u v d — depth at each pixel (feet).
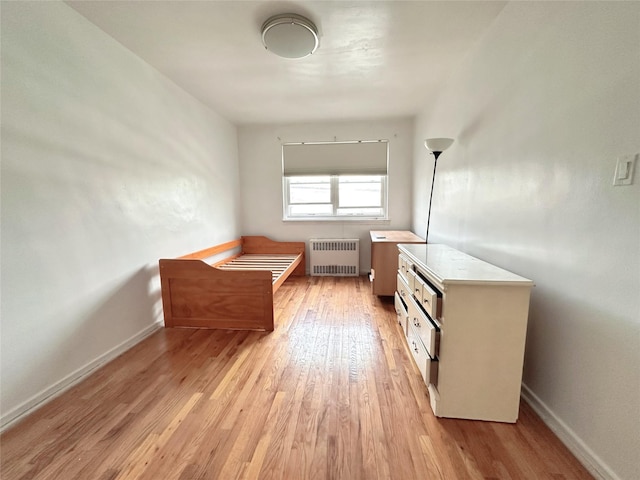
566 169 3.97
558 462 3.76
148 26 6.04
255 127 13.61
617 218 3.24
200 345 7.07
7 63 4.54
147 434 4.30
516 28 5.06
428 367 4.66
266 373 5.86
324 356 6.51
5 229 4.53
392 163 13.25
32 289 4.90
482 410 4.49
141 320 7.44
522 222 4.95
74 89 5.61
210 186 11.11
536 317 4.65
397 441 4.13
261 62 7.53
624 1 3.10
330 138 13.33
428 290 4.84
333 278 13.44
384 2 5.34
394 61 7.51
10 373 4.59
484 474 3.60
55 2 5.22
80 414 4.72
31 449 4.04
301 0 5.27
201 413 4.73
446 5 5.41
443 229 8.81
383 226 13.70
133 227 7.18
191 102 9.75
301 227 14.10
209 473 3.66
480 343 4.35
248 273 7.68
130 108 7.04
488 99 6.05
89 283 5.96
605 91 3.35
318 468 3.72
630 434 3.16
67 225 5.50
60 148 5.35
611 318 3.34
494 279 4.25
